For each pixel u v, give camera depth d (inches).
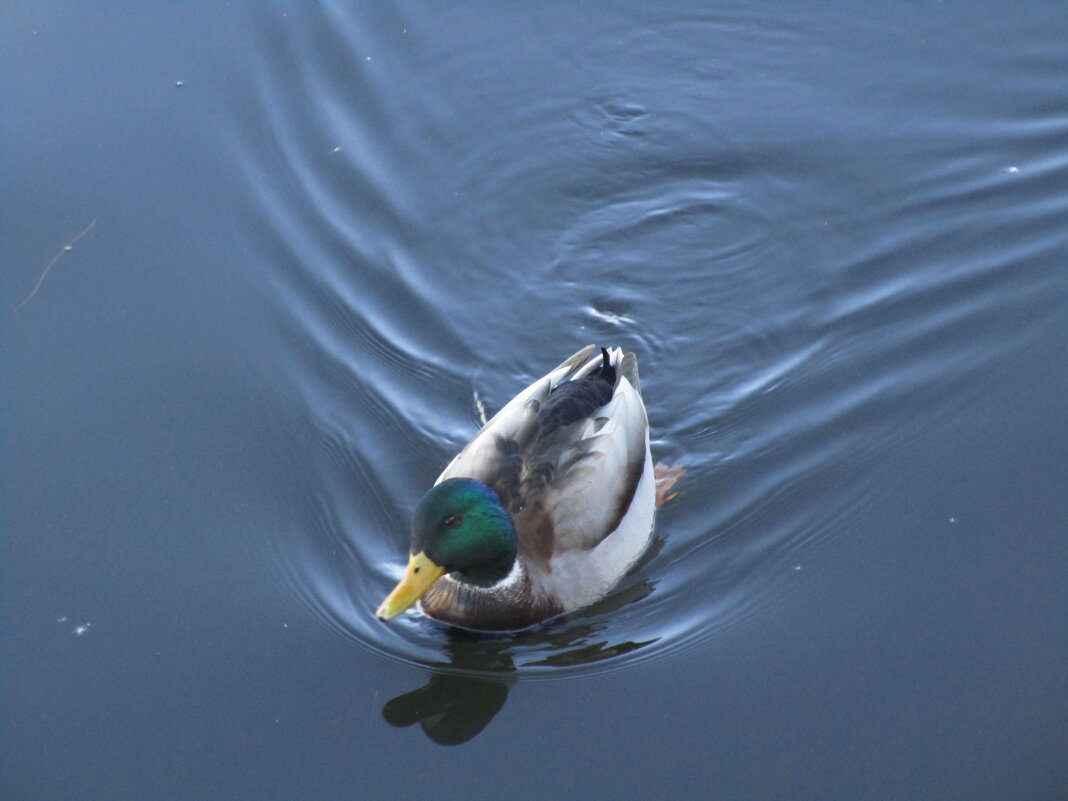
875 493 125.2
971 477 125.2
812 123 140.3
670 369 130.8
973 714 118.2
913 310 132.0
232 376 128.3
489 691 119.6
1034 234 134.6
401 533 124.0
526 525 120.7
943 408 127.9
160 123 136.9
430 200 136.1
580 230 135.9
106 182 134.5
